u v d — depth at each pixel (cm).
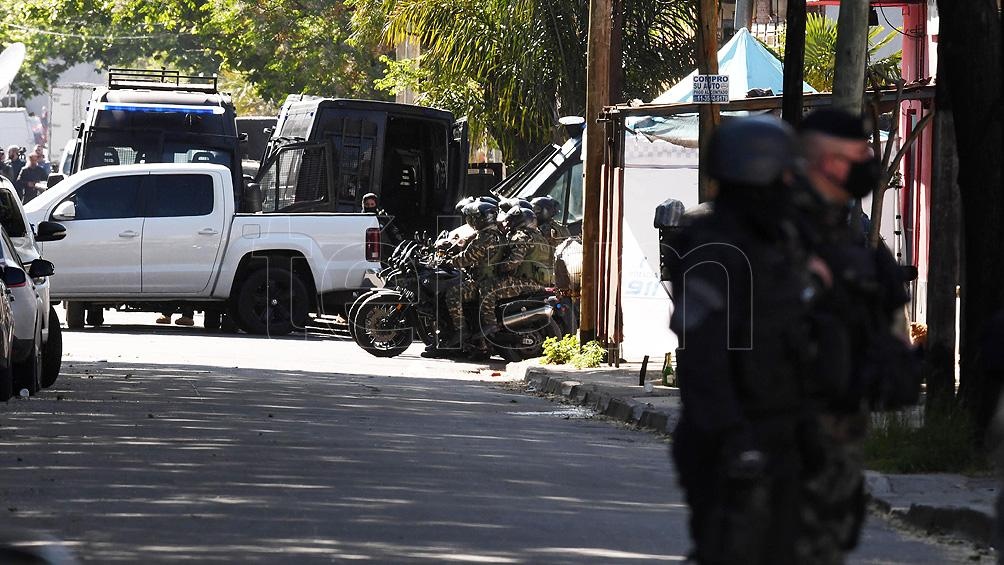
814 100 3944
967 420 2756
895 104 3459
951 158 3152
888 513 2447
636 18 8069
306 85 12450
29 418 3375
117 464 2716
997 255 2777
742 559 1221
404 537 2108
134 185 6462
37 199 6419
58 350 4162
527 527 2228
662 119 4966
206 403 3850
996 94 2759
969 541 2233
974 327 2794
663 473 2906
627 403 3906
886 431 2795
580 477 2792
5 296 3656
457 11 8156
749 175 1262
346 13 12456
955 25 2761
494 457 3011
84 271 6384
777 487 1238
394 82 9431
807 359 1256
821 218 1303
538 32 8012
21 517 2175
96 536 2047
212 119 7638
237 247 6481
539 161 7219
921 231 5822
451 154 7750
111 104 7581
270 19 12556
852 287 1299
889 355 1299
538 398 4409
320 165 7419
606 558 2019
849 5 3406
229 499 2370
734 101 4259
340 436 3247
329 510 2297
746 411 1252
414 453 3011
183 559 1911
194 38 15575
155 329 6812
